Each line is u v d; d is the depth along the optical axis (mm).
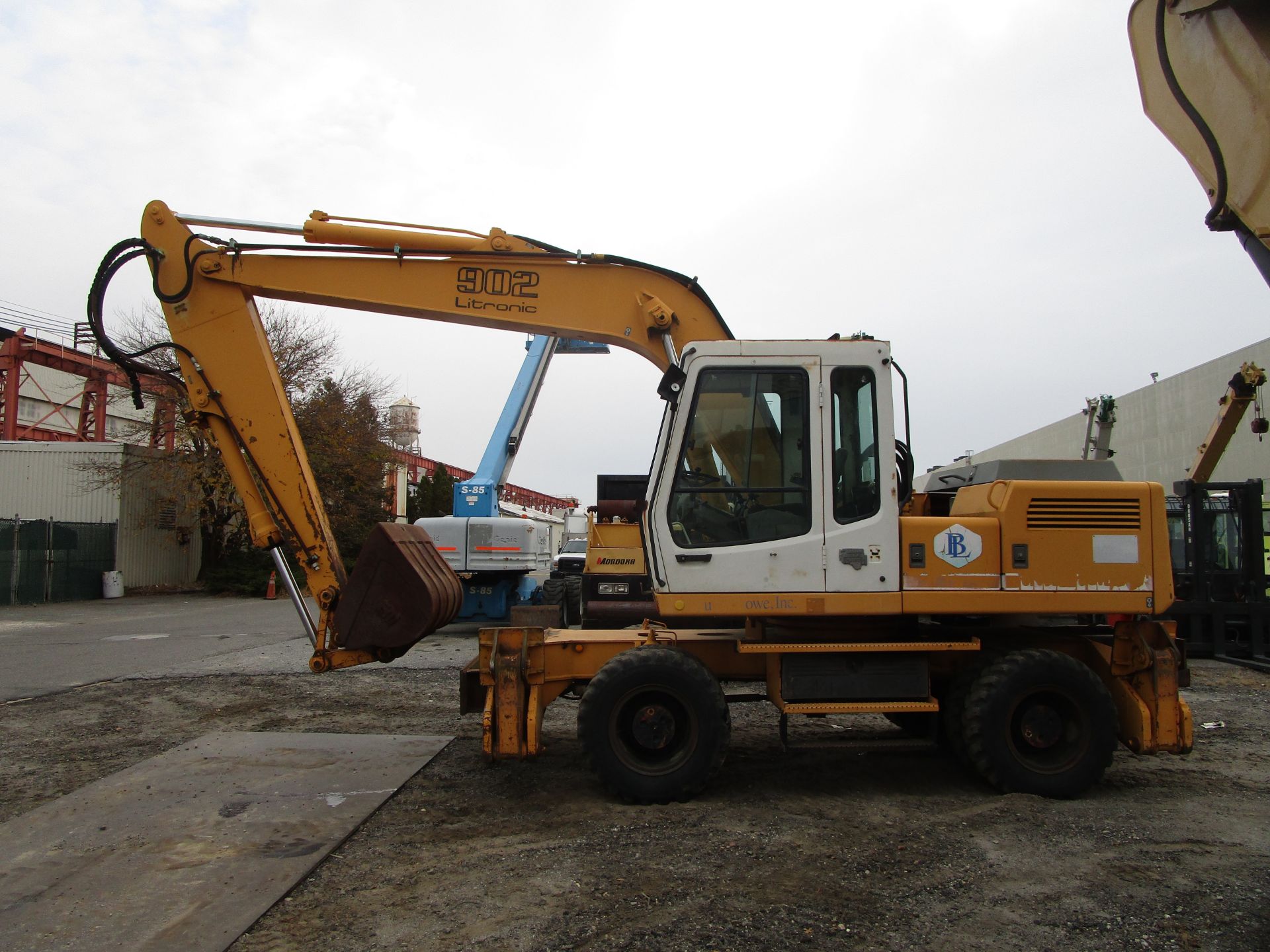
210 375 5688
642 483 12586
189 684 9086
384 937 3250
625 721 5027
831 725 7184
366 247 5781
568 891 3664
